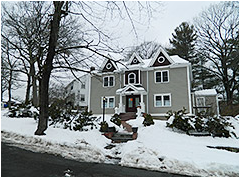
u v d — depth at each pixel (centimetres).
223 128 1086
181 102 1855
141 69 2095
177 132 1115
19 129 849
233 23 2711
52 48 852
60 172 473
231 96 2778
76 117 1134
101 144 851
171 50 3544
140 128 1182
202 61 3312
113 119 1344
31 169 470
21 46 1605
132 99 2077
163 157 616
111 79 2234
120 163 606
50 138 745
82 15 786
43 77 839
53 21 858
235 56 2606
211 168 536
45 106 818
